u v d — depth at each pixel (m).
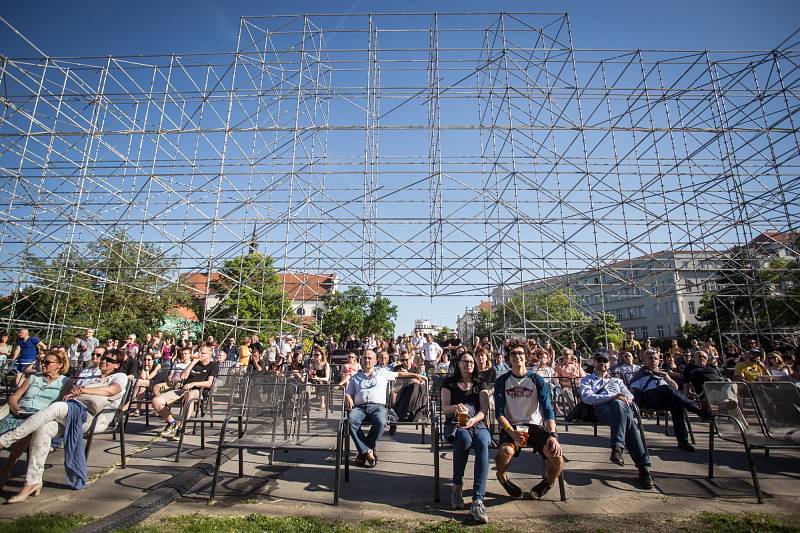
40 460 4.46
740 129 16.00
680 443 6.58
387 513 4.15
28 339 12.21
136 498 4.43
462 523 3.91
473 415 4.68
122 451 5.57
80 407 4.79
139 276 23.05
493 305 26.58
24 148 16.33
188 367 7.63
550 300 32.06
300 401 5.75
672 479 5.17
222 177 17.30
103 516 3.95
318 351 12.51
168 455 6.13
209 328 27.81
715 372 8.14
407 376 6.72
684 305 51.84
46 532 3.49
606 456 6.27
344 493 4.72
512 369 4.96
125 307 26.44
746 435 4.76
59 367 5.29
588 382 6.06
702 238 17.52
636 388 6.95
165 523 3.78
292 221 17.27
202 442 6.51
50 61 16.19
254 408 5.59
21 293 19.83
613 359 13.52
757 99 16.12
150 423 8.51
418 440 7.43
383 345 15.27
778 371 9.27
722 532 3.62
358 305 41.00
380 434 5.76
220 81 17.05
